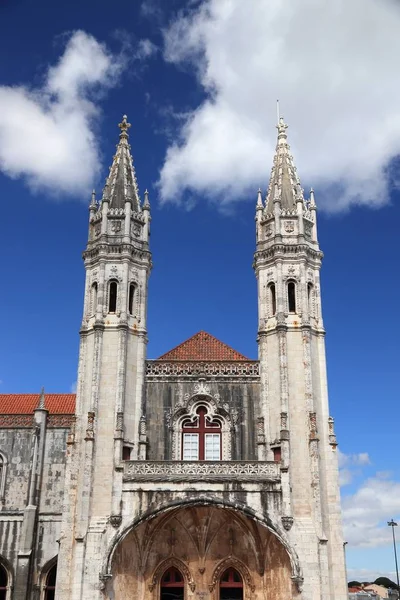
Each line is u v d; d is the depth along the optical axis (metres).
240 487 37.88
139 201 47.47
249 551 40.16
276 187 47.53
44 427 47.31
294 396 41.09
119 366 41.31
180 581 40.09
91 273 44.81
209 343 47.59
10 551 44.09
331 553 37.66
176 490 37.78
